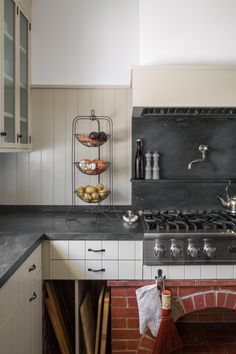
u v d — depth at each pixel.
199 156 2.65
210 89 2.24
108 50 2.62
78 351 2.12
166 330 1.93
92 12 2.61
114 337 2.04
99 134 2.41
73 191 2.70
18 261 1.52
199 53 2.37
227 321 2.66
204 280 2.03
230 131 2.65
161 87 2.24
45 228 2.16
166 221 2.20
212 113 2.52
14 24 2.20
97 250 2.03
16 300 1.50
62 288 2.60
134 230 2.10
